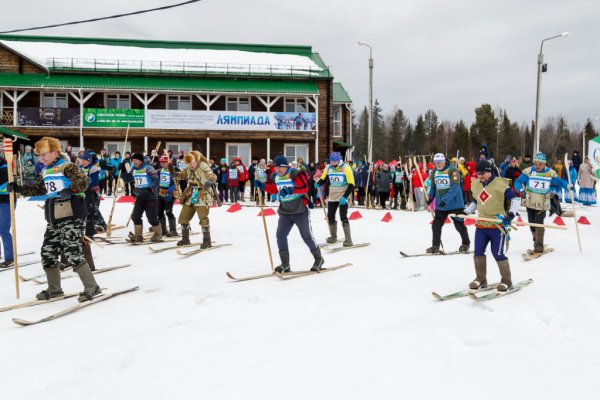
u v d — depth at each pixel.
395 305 5.51
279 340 4.45
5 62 29.03
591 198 20.58
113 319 5.31
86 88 28.33
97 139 29.45
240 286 6.59
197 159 9.50
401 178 19.34
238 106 31.83
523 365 3.80
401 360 3.91
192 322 5.09
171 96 30.98
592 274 6.96
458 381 3.53
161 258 8.98
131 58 32.25
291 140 31.42
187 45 37.38
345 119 36.59
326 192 18.77
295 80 31.67
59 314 5.50
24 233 11.85
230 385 3.55
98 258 9.09
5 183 8.16
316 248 7.36
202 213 9.59
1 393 3.55
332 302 5.67
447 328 4.67
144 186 10.29
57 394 3.51
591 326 4.74
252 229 12.50
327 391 3.41
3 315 5.62
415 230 12.31
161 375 3.77
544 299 5.62
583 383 3.48
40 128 27.84
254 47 38.00
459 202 8.59
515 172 17.12
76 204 5.97
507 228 5.98
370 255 8.80
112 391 3.53
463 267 7.56
